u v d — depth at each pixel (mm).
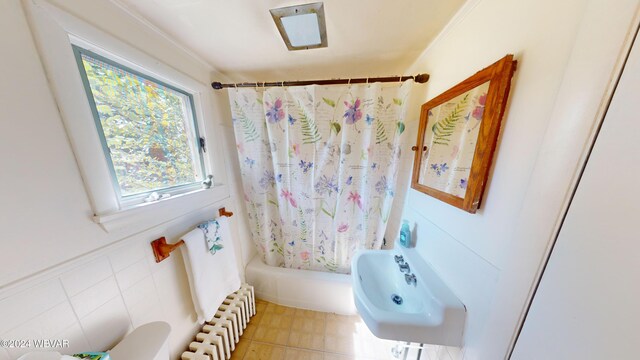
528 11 507
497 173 595
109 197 686
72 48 607
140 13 758
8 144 481
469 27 740
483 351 616
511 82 558
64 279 588
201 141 1187
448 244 814
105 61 713
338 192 1375
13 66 481
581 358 385
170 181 1014
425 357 978
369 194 1342
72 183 596
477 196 635
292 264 1643
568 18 418
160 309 911
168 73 919
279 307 1618
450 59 858
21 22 490
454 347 764
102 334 688
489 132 592
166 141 986
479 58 689
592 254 375
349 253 1536
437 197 856
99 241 667
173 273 973
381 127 1256
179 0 694
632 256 323
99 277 673
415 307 884
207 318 1068
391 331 753
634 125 324
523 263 499
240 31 880
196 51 1042
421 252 1040
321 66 1233
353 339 1369
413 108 1226
